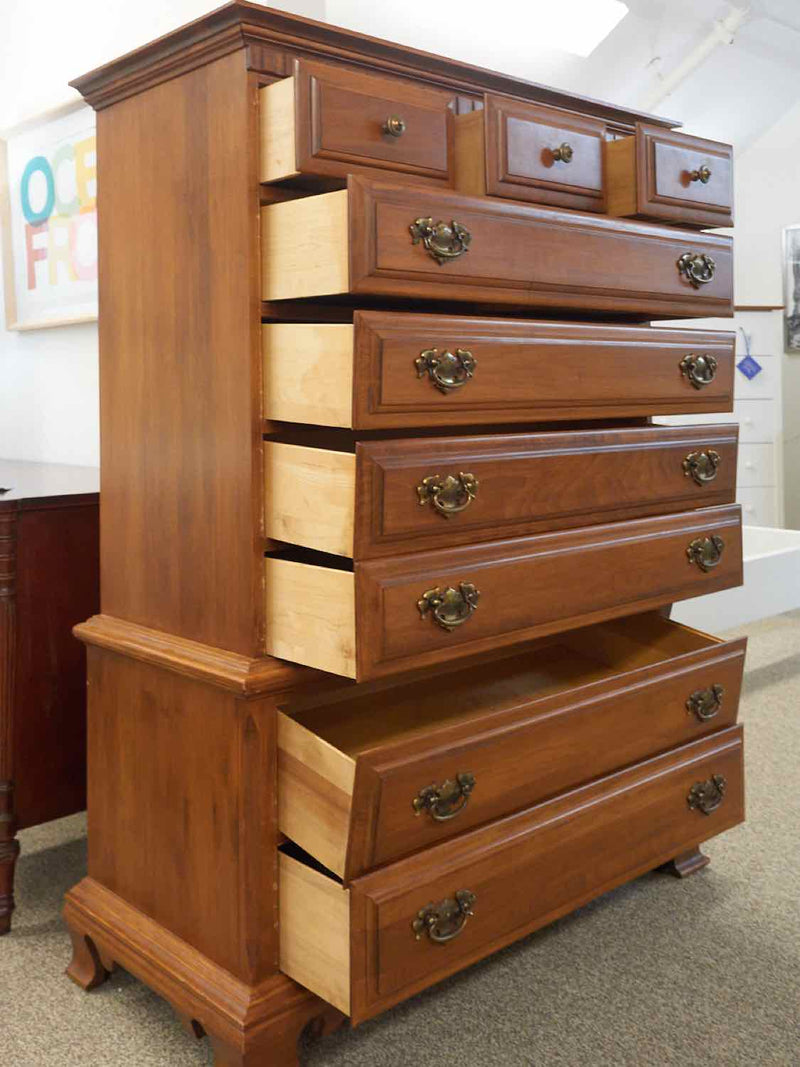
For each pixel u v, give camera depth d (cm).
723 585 165
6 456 261
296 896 127
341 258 112
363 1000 120
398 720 145
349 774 117
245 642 128
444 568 122
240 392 125
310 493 119
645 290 146
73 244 223
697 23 384
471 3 316
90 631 151
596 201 143
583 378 137
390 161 122
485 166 127
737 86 446
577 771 146
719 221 157
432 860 127
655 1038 137
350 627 115
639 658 177
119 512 149
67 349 232
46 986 152
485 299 124
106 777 153
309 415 118
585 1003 145
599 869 150
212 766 132
